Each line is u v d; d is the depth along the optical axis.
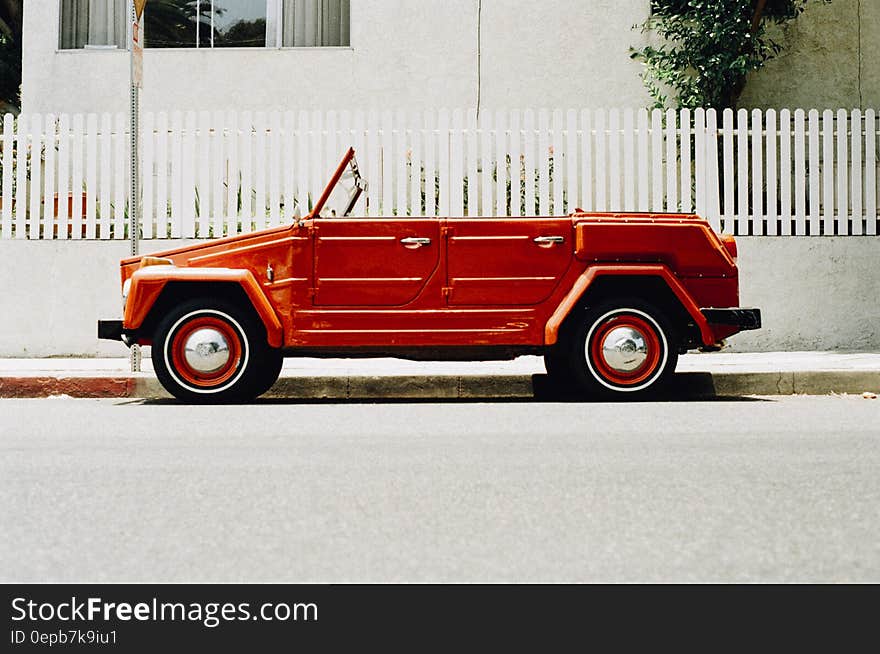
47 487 4.58
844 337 11.45
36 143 11.42
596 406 7.85
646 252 8.08
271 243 8.05
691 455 5.40
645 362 8.12
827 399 8.47
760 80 13.75
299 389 8.82
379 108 13.56
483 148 11.28
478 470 4.97
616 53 13.47
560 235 8.06
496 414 7.34
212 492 4.46
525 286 8.05
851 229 11.59
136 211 9.66
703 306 8.21
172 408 7.83
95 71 13.81
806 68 13.75
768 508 4.12
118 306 11.42
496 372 9.29
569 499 4.30
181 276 7.95
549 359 8.88
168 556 3.46
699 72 13.11
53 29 13.84
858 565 3.33
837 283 11.44
